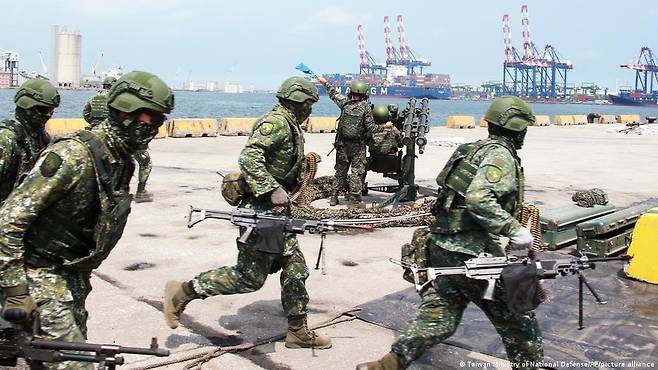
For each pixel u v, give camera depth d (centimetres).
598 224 722
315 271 675
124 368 424
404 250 407
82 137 296
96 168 292
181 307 454
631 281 652
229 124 2525
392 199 1028
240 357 454
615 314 549
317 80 998
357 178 980
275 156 451
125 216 309
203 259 712
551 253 760
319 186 1106
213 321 524
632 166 1734
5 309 275
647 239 650
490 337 489
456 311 378
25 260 294
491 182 350
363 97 984
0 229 278
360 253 755
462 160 372
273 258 447
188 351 460
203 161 1612
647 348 475
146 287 609
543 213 813
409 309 558
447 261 376
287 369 435
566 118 4159
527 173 1550
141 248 754
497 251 373
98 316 526
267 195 442
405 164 1053
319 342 470
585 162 1822
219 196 1100
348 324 527
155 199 1065
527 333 372
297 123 461
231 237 818
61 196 289
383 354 463
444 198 380
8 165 453
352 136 974
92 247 306
